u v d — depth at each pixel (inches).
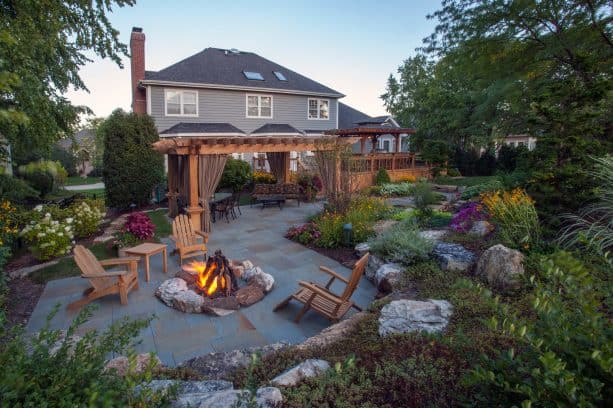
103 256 280.1
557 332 64.3
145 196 495.2
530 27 328.8
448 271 196.1
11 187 277.1
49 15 251.8
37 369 66.1
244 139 360.5
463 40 356.8
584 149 201.0
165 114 665.6
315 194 551.2
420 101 1015.6
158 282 225.0
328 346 132.7
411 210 394.0
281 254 283.7
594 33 295.7
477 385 80.5
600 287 77.4
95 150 1182.9
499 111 518.9
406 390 95.0
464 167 856.3
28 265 258.8
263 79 773.9
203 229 356.8
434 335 99.0
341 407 90.9
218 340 158.4
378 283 212.1
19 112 122.6
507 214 218.8
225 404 86.7
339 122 1013.2
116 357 137.1
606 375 57.3
